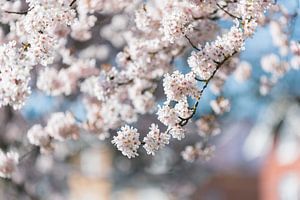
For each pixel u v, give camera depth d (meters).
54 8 3.36
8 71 3.29
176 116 3.49
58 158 11.20
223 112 4.98
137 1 4.93
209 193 27.38
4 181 9.62
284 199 23.78
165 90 3.43
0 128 9.14
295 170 23.08
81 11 4.64
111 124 5.01
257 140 25.34
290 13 4.92
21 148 9.09
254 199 28.09
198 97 3.46
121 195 23.92
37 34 3.32
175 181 13.74
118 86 4.47
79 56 6.53
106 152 14.65
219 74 4.89
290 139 22.66
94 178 16.62
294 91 8.50
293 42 4.86
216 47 3.43
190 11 3.80
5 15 4.19
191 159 5.13
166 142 3.57
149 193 21.42
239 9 3.46
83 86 5.33
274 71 5.57
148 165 13.53
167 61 4.50
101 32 6.43
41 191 11.09
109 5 4.97
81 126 5.18
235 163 28.20
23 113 8.08
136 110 4.80
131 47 4.48
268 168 24.84
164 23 3.46
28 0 3.36
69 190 13.31
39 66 5.61
